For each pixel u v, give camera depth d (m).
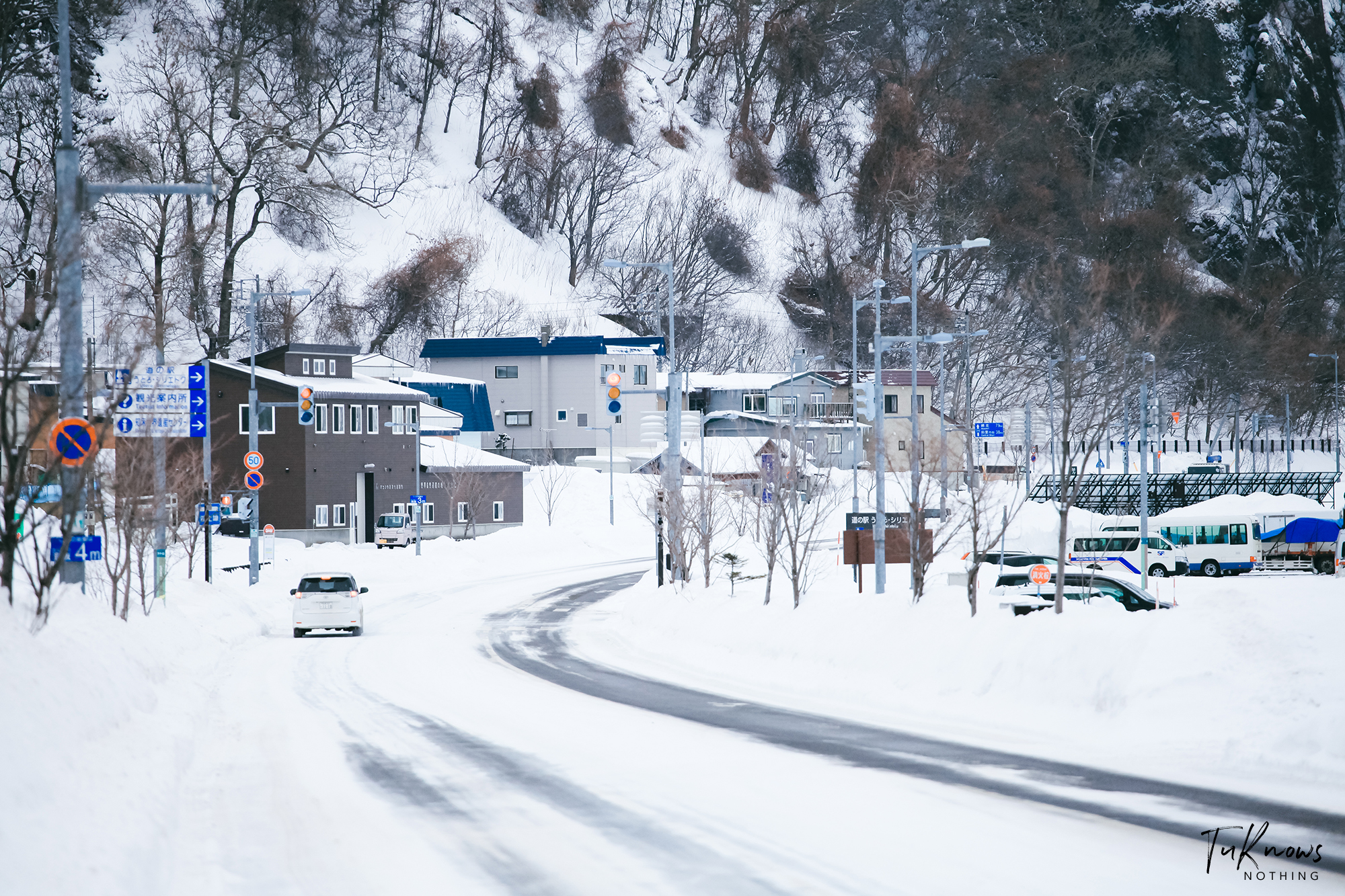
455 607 85.38
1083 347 90.00
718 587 69.56
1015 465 128.00
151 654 38.62
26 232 153.62
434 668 49.19
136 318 75.69
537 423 193.00
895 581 83.31
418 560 114.88
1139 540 97.06
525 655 54.84
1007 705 33.66
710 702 38.19
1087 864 17.81
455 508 144.50
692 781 24.80
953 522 94.19
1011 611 39.00
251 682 43.84
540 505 154.88
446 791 24.02
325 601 65.56
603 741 30.25
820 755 27.88
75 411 31.67
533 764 27.02
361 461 133.88
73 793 17.55
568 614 79.75
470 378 195.38
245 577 94.00
